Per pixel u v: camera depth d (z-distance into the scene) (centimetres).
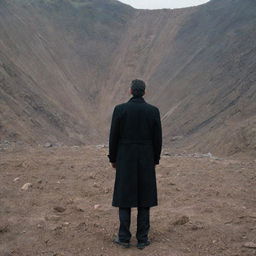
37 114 3834
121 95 5650
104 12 7119
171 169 959
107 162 1023
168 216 594
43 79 4922
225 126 3050
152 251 472
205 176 877
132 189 476
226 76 4219
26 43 5228
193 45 5644
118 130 482
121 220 486
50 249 475
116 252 470
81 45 6412
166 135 3909
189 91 4644
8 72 4006
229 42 4869
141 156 479
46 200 671
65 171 904
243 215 593
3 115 3195
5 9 5472
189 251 472
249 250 472
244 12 5306
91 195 716
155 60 6003
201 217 588
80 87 5669
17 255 459
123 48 6538
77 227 542
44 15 6406
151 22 6825
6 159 1040
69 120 4375
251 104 3194
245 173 917
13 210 612
